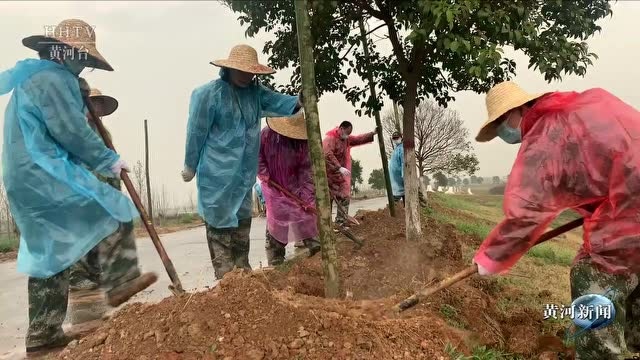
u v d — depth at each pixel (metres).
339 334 3.12
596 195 3.04
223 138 4.91
